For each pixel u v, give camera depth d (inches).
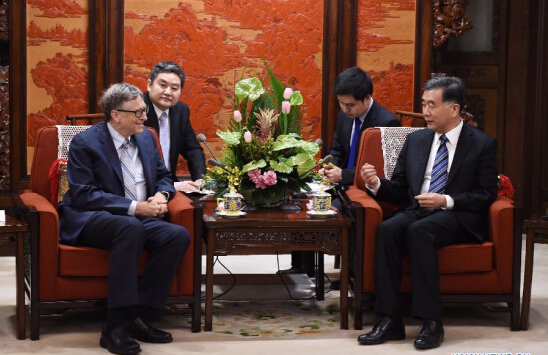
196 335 148.8
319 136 230.2
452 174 157.2
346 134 190.9
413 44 230.1
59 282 144.6
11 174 218.1
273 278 195.3
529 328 155.5
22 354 136.7
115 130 154.8
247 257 220.1
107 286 146.0
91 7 217.9
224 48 225.6
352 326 155.9
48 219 143.3
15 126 217.0
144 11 221.0
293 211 159.2
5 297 174.1
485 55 257.4
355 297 152.6
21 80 216.7
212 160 158.2
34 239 142.9
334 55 228.4
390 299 147.0
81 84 219.8
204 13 223.8
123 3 219.8
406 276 151.3
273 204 161.6
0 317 158.9
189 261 149.0
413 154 162.9
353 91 177.5
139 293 145.0
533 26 250.5
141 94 154.0
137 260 141.9
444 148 160.1
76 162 151.6
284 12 226.5
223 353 138.3
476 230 154.0
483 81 258.4
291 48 227.6
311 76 228.7
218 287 185.8
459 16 229.0
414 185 160.2
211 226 148.2
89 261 144.6
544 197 251.4
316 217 152.3
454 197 153.8
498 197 161.2
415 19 229.5
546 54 248.1
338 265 206.1
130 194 155.3
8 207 215.5
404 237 149.6
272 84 164.1
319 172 171.6
